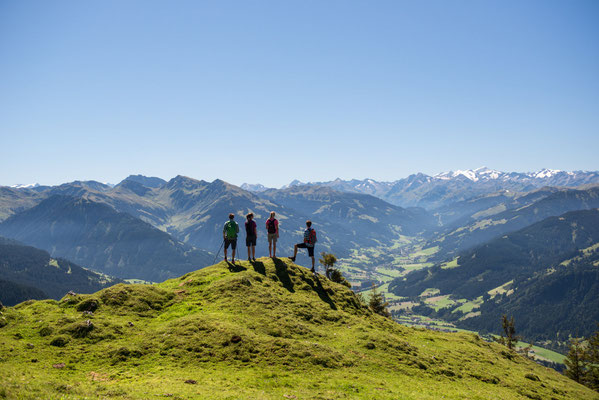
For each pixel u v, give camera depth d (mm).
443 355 36312
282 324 31328
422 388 25766
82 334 26406
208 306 32906
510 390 31281
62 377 20672
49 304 31672
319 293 41531
